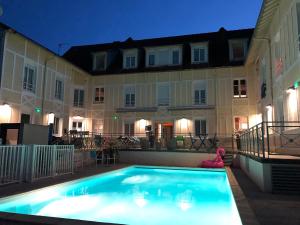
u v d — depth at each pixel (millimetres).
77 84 21984
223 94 20266
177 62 21781
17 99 15203
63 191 8820
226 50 21625
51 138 14102
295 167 7332
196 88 20969
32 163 9039
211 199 8406
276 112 13023
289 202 6273
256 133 9500
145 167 15070
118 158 17547
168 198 8516
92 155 15539
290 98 10867
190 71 21141
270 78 14078
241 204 6082
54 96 18719
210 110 20281
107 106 22516
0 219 4703
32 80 16734
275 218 5016
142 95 21922
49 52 17562
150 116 21500
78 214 6707
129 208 7297
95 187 10320
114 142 18281
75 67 20688
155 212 6914
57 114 19000
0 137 11508
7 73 14531
